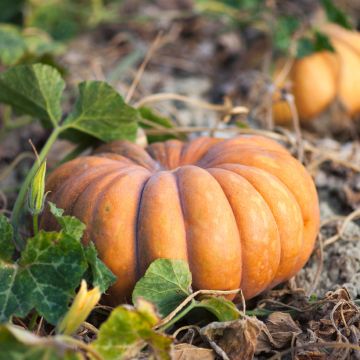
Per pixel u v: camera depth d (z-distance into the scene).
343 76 5.53
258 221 3.30
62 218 3.20
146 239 3.24
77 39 7.11
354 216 4.40
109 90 3.94
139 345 3.00
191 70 6.70
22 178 5.20
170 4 7.94
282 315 3.53
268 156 3.61
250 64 6.31
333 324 3.36
